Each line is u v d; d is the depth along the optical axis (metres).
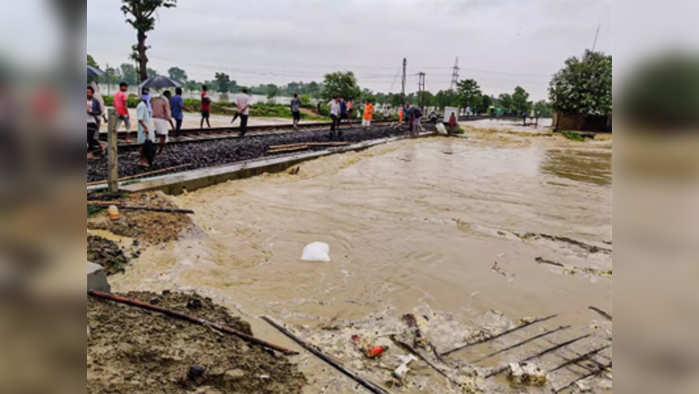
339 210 8.66
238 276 5.48
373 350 3.90
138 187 7.98
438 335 4.32
